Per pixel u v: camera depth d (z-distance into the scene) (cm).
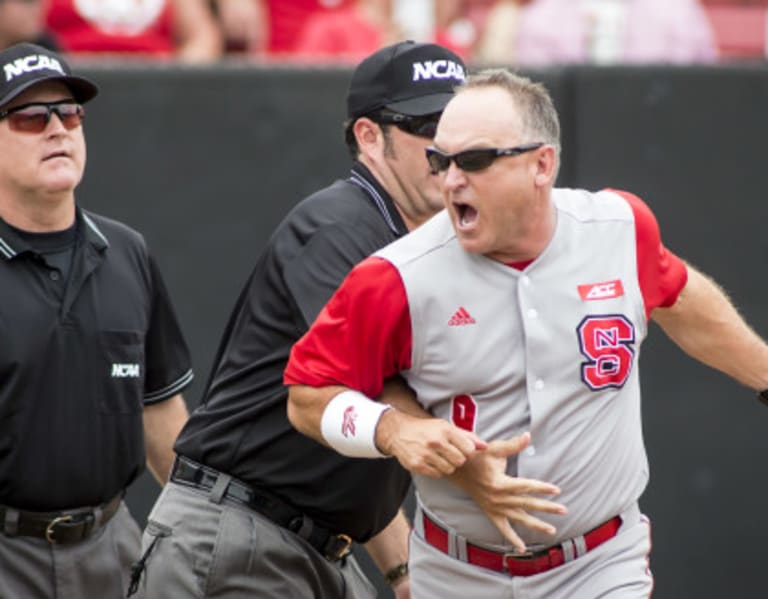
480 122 1166
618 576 1290
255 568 1423
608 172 2331
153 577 1448
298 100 2261
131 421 1619
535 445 1238
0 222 1570
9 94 1534
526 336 1215
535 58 2872
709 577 2370
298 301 1374
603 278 1238
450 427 1167
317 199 1429
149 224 2238
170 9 2744
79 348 1575
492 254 1220
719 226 2359
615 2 2889
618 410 1262
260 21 2838
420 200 1448
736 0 3172
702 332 1336
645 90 2336
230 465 1439
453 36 3067
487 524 1272
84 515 1592
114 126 2225
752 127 2356
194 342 2252
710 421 2367
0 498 1555
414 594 1359
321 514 1442
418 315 1215
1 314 1542
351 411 1216
